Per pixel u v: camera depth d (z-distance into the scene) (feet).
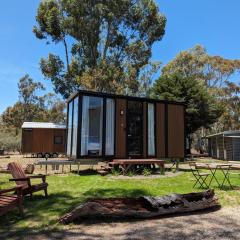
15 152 136.46
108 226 19.12
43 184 26.86
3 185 33.94
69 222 19.74
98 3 94.27
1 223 19.90
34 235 17.53
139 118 49.24
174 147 51.72
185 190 30.99
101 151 45.73
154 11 101.96
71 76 100.01
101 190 30.63
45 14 97.09
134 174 43.32
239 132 94.17
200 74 156.15
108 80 92.02
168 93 100.68
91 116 45.55
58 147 90.43
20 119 191.42
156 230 18.42
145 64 103.76
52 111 181.16
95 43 98.37
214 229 18.67
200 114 101.35
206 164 34.12
